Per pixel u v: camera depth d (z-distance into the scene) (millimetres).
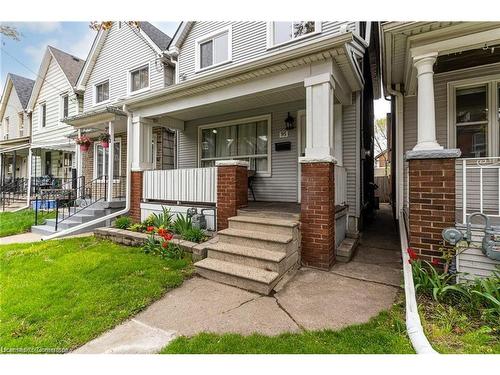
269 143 6070
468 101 4355
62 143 10562
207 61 7391
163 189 5680
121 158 9219
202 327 2291
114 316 2441
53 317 2436
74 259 4031
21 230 6617
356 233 4867
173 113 5785
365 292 2912
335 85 4145
